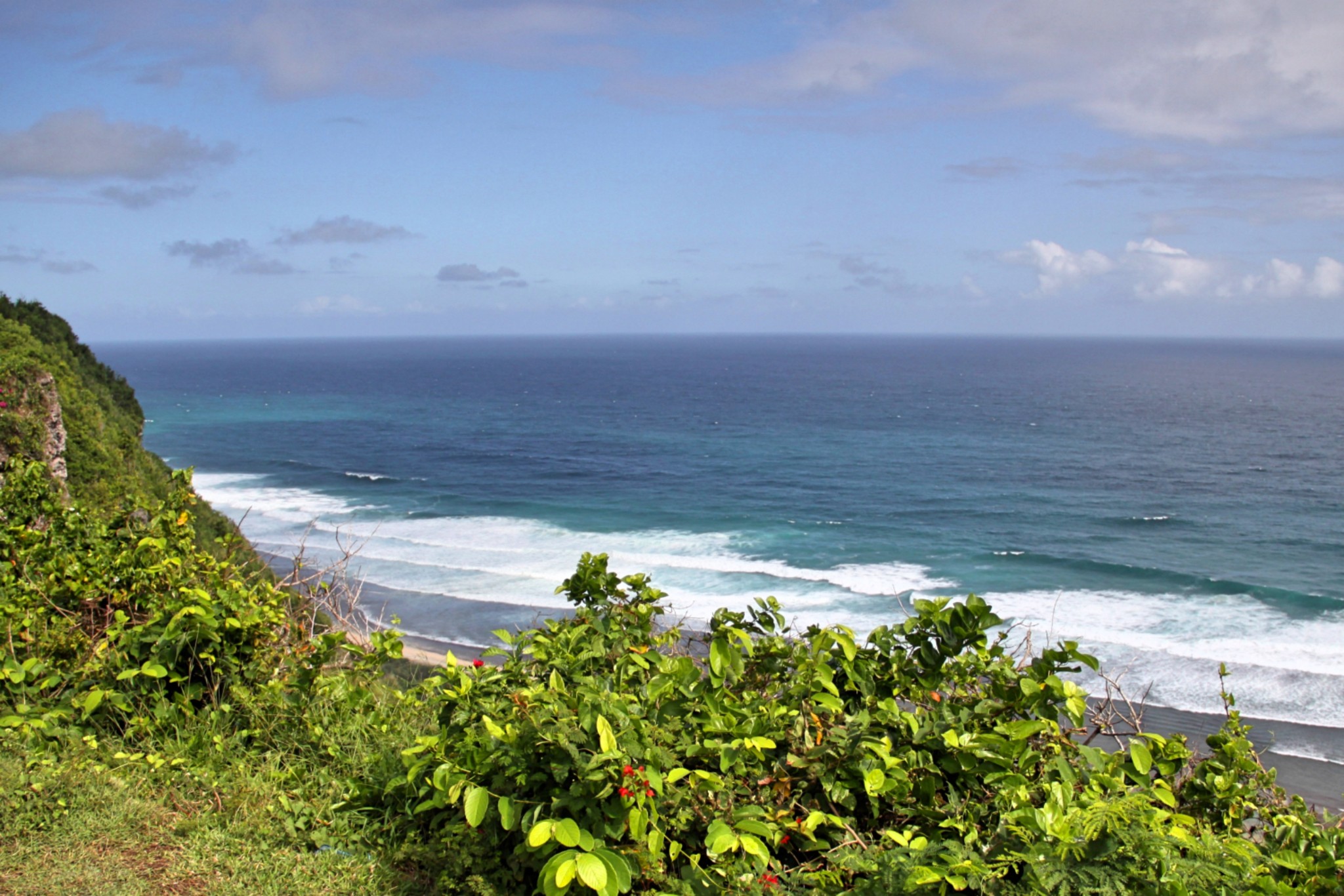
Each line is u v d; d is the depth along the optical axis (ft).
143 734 15.42
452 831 11.93
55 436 78.74
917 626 13.82
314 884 11.69
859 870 10.43
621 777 10.18
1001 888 9.55
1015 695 13.00
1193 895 9.36
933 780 11.75
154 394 497.05
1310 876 10.01
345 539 145.48
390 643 17.62
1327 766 66.95
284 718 16.10
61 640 16.92
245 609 17.08
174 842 12.50
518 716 11.73
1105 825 9.77
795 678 13.96
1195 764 14.26
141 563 19.07
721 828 10.31
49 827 12.44
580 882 10.03
